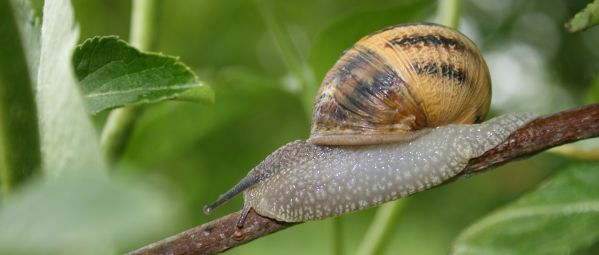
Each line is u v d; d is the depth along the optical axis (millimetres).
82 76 235
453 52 280
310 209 277
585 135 248
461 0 296
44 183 104
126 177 101
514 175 473
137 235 92
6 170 184
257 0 312
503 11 551
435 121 281
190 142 321
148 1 288
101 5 403
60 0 207
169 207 97
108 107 235
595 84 305
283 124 410
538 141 250
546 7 542
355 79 281
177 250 237
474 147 273
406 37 281
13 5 184
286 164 280
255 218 246
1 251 91
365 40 285
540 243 278
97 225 89
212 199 386
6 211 96
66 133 167
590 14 237
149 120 308
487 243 281
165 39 431
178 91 237
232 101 314
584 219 279
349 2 466
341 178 278
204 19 434
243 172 395
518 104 535
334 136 281
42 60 202
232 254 384
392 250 436
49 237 90
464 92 281
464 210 463
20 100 185
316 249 403
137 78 237
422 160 277
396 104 279
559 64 542
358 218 413
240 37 447
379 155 280
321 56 305
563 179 283
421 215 450
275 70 462
